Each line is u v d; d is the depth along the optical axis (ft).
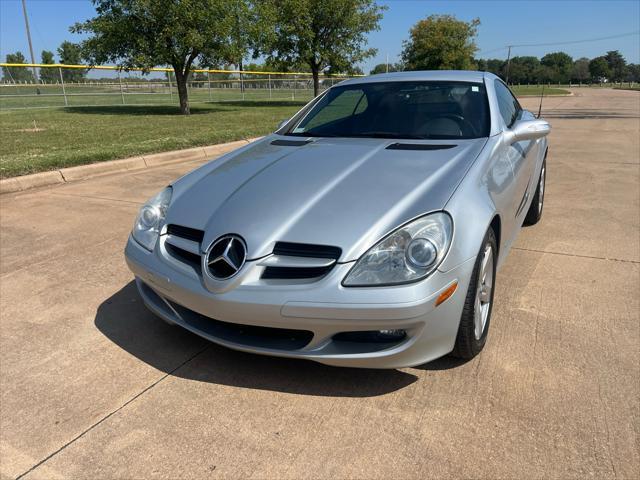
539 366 8.32
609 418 7.10
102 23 55.83
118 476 6.32
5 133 35.88
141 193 20.20
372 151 9.61
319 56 80.89
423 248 6.91
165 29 55.11
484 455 6.50
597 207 17.70
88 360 8.79
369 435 6.89
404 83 12.26
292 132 12.03
